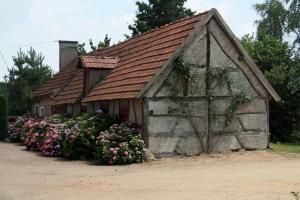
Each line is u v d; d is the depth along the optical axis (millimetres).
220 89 17328
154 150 16047
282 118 25344
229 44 17547
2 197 10102
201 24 16828
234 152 17359
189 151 16609
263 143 18156
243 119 17734
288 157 16281
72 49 33562
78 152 16766
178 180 11523
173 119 16391
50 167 14773
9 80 39375
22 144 24766
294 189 9906
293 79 25844
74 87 24562
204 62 17062
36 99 32938
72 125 18250
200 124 16875
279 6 37375
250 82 17938
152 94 16094
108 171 13656
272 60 26469
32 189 10906
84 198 9672
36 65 40344
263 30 31969
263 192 9594
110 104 19000
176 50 16406
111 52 24250
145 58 18219
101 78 20906
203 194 9516
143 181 11555
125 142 15516
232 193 9539
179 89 16547
